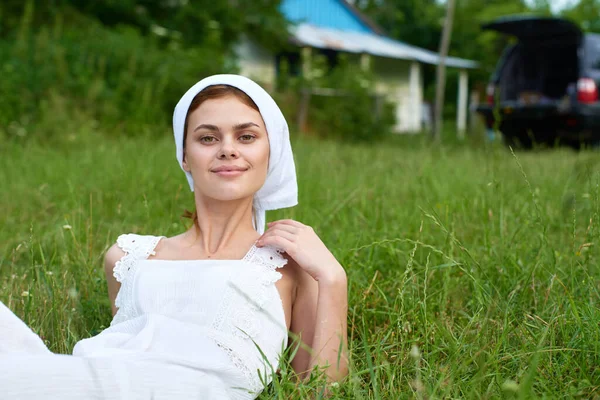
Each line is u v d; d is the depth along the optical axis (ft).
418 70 79.46
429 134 54.08
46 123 29.07
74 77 35.06
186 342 6.72
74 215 13.05
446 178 18.25
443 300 9.04
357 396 6.39
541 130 39.63
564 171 19.66
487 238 11.29
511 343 8.07
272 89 48.39
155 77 38.47
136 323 6.94
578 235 12.44
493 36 111.96
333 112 49.37
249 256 7.36
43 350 6.36
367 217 14.30
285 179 7.92
